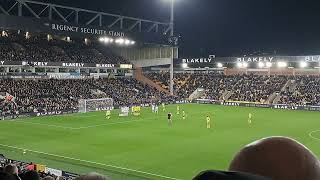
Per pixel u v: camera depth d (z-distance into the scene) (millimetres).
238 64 77062
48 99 63562
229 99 78438
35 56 71188
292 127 46812
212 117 56812
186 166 27469
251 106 74000
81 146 34562
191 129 45000
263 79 82688
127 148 33812
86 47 84875
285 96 74188
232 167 1420
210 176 1264
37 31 60281
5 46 71500
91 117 55750
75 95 68375
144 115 58625
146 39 73625
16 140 37281
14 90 62500
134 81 84625
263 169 1370
